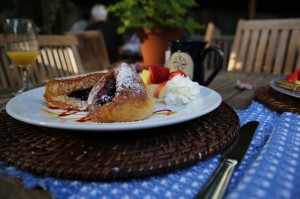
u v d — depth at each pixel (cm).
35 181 22
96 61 132
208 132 30
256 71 103
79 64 105
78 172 22
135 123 28
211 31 129
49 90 42
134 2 77
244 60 106
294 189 19
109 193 21
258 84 69
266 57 102
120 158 25
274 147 24
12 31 63
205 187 21
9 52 64
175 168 24
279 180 19
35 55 66
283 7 391
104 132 30
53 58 99
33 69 93
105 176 22
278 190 18
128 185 23
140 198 21
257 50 104
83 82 44
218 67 57
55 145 27
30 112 36
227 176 22
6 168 25
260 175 20
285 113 35
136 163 24
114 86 38
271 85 50
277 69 99
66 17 386
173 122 29
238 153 27
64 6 375
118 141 28
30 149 26
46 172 23
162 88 49
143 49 80
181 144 27
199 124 33
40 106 41
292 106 40
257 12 410
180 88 43
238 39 108
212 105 36
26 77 69
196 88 44
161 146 27
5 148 27
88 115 38
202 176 24
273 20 102
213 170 25
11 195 22
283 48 98
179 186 22
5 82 86
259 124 36
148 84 52
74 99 43
